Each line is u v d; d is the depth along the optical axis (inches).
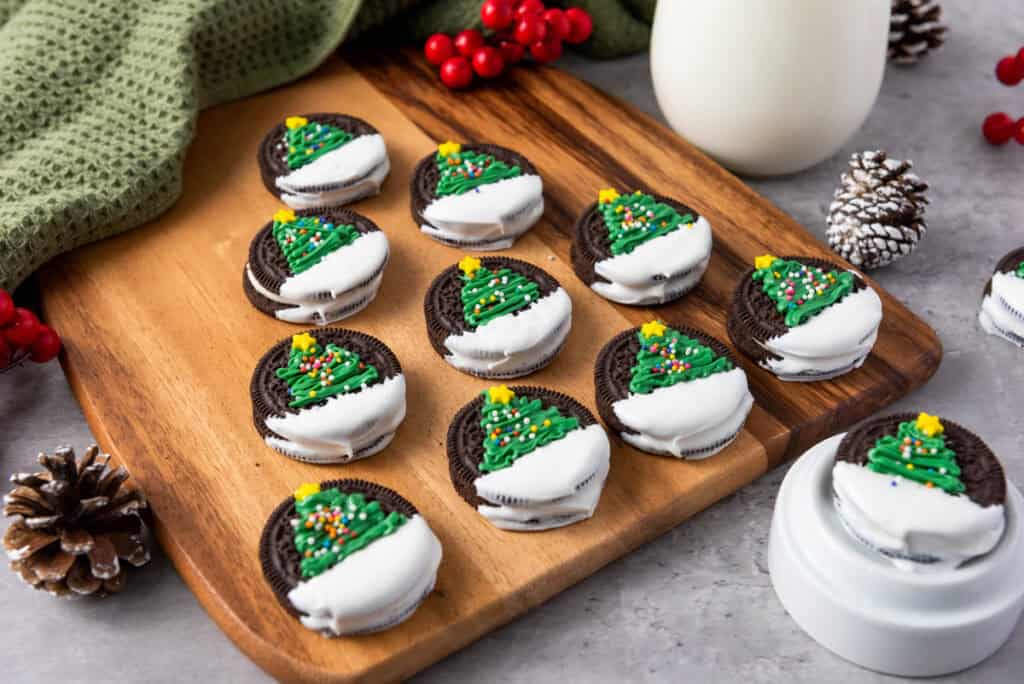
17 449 20.4
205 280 22.0
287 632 18.0
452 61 24.7
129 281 22.0
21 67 23.0
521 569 18.6
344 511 18.4
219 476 19.5
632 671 18.1
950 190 23.7
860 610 17.6
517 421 19.4
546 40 24.7
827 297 20.7
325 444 19.5
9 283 21.4
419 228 22.7
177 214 23.0
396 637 18.0
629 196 22.3
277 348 20.6
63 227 21.8
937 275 22.5
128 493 18.9
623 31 25.8
